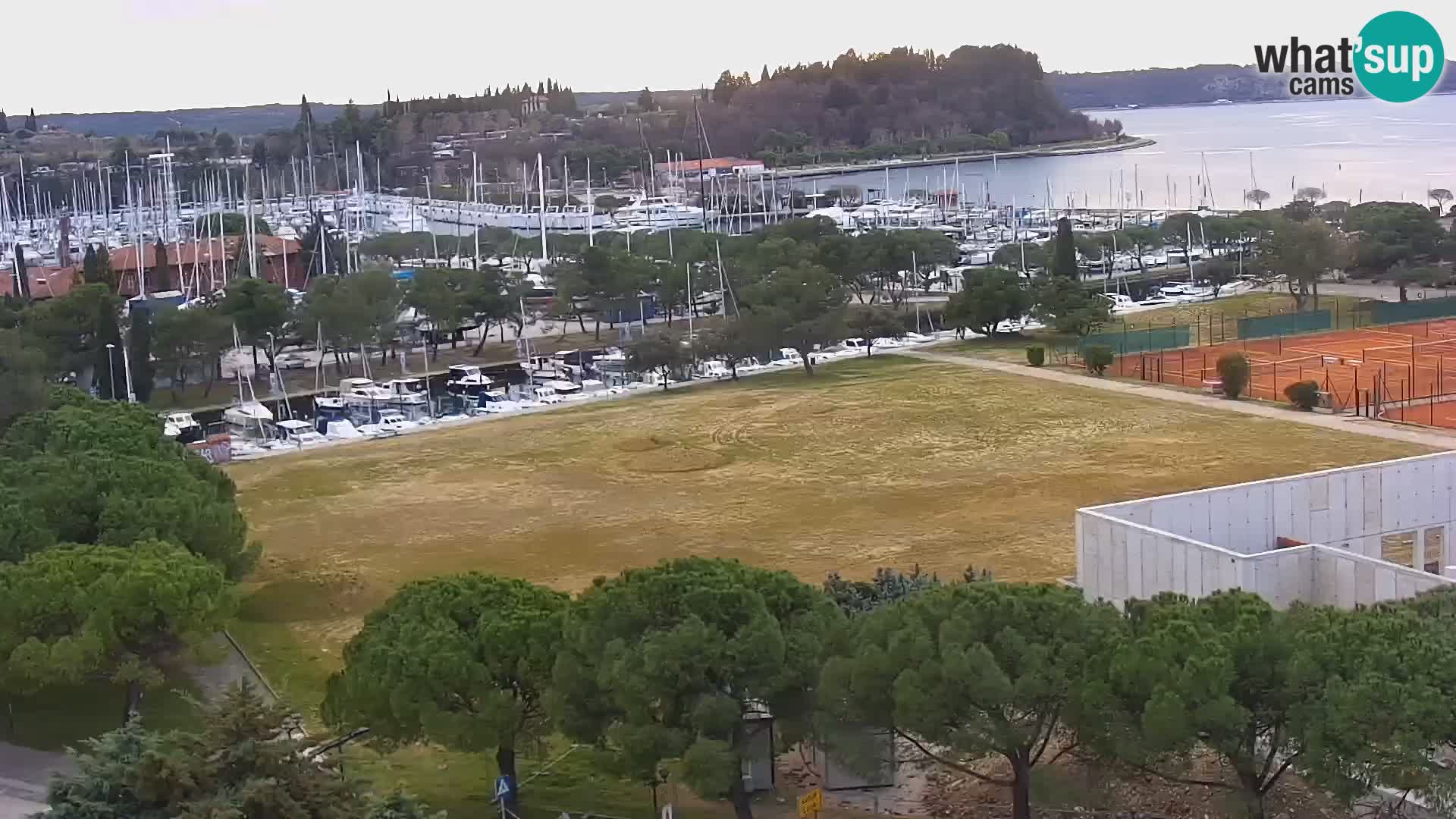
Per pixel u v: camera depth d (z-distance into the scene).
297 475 126.88
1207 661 49.22
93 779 44.81
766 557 96.50
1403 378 147.88
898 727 53.50
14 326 160.12
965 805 57.81
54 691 72.62
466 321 195.00
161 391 169.25
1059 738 58.25
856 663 52.72
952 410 140.88
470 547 102.06
